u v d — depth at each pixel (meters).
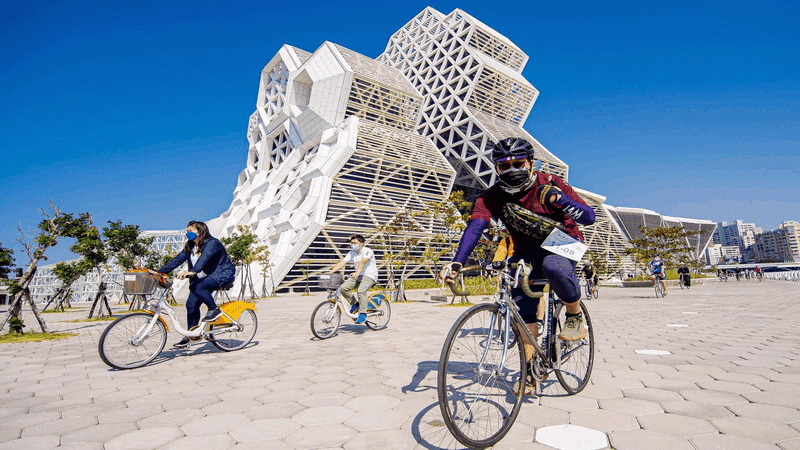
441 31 80.06
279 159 67.25
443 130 70.88
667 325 8.95
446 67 75.88
